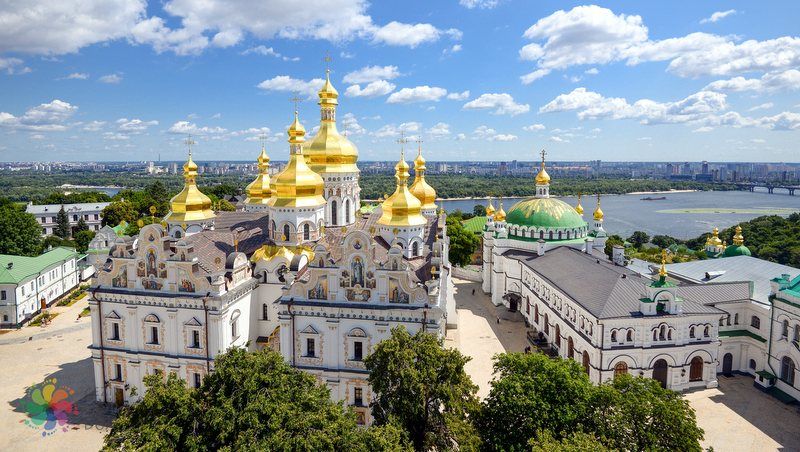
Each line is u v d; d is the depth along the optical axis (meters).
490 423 42.69
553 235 99.88
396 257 56.31
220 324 58.50
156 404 35.72
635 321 63.62
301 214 69.56
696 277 84.88
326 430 36.44
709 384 66.56
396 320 56.69
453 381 43.12
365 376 57.19
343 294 57.75
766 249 160.25
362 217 93.44
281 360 41.50
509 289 102.31
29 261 98.75
